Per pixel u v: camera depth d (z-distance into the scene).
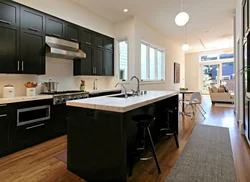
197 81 11.18
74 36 3.96
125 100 2.09
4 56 2.71
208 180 1.81
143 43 5.82
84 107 1.88
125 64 5.41
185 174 1.94
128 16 5.00
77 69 4.23
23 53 2.97
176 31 6.56
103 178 1.79
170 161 2.26
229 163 2.18
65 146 2.83
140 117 2.18
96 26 4.78
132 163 2.00
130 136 2.29
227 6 4.48
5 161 2.29
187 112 5.51
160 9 4.55
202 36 7.32
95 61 4.60
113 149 1.71
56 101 3.24
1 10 2.65
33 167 2.13
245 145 2.78
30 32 3.07
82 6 4.34
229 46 9.52
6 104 2.48
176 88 8.93
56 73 3.93
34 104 2.88
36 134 2.91
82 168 1.93
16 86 3.19
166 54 7.57
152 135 2.98
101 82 5.27
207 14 4.95
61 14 3.81
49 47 3.29
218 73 10.46
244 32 3.30
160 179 1.85
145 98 2.30
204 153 2.49
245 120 3.09
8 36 2.75
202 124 4.11
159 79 7.08
